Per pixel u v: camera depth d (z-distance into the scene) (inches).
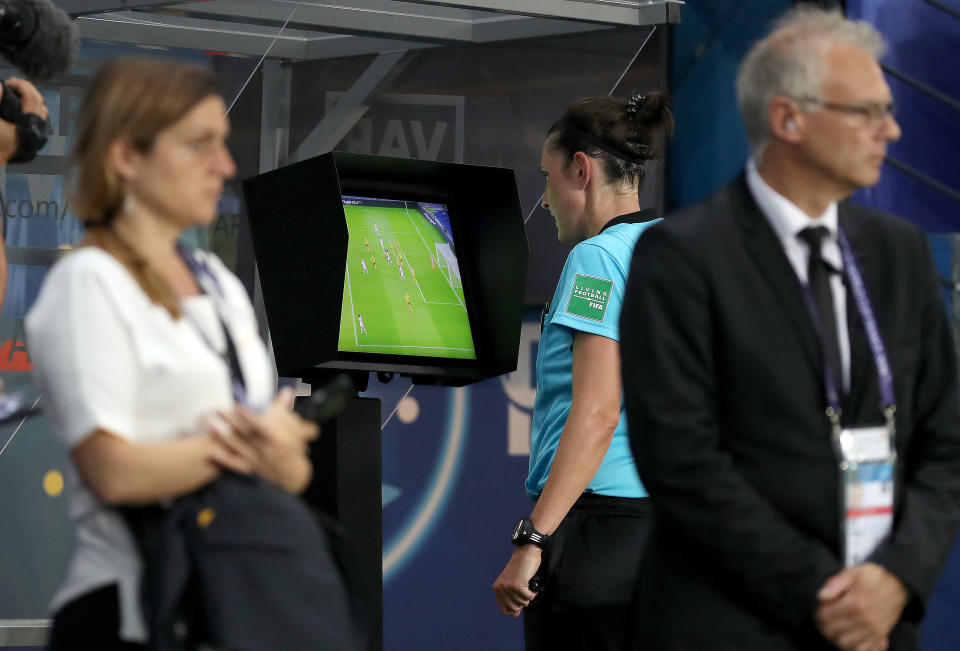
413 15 491.5
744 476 297.9
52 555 460.8
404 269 441.7
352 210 439.2
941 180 723.4
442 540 684.7
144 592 251.4
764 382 296.5
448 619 685.3
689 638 299.1
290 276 418.0
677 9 512.1
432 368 434.9
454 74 512.7
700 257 301.3
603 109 443.8
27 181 454.3
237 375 285.9
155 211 270.5
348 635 261.6
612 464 419.8
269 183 418.3
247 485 263.4
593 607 409.4
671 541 309.4
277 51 479.2
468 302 451.5
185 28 468.1
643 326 303.9
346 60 490.6
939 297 321.1
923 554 294.7
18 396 448.5
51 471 457.7
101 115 267.1
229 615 249.3
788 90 299.6
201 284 285.1
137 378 261.0
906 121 720.3
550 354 435.8
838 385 299.0
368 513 410.0
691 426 295.7
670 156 698.2
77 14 454.3
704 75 706.8
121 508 260.4
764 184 308.3
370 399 415.2
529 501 693.9
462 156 522.3
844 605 287.3
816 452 295.3
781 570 289.3
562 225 456.4
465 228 457.4
